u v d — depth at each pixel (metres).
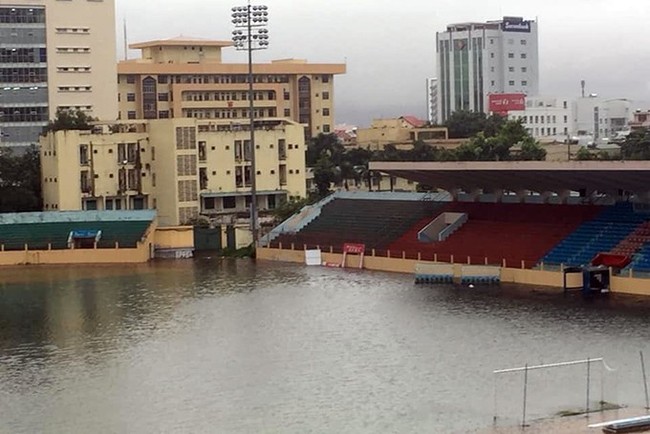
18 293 138.62
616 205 146.88
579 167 133.50
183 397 79.25
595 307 114.12
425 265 140.00
